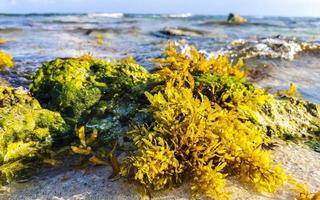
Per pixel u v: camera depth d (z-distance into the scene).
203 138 0.62
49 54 1.94
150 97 0.69
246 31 4.00
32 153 0.69
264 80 1.46
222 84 0.76
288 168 0.68
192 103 0.67
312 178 0.65
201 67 0.87
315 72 1.64
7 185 0.63
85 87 0.81
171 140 0.62
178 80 0.76
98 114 0.77
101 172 0.66
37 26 4.21
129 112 0.77
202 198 0.58
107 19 7.23
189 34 3.37
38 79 0.84
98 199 0.59
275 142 0.77
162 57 1.84
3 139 0.67
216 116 0.66
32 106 0.75
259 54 1.97
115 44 2.53
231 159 0.62
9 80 1.27
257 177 0.61
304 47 2.16
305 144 0.78
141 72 0.90
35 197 0.60
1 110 0.71
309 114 0.86
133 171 0.62
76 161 0.70
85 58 1.00
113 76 0.85
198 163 0.60
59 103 0.79
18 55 1.87
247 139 0.66
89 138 0.70
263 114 0.80
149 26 4.73
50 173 0.67
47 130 0.72
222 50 2.12
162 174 0.59
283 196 0.60
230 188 0.61
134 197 0.59
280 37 2.76
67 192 0.61
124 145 0.72
